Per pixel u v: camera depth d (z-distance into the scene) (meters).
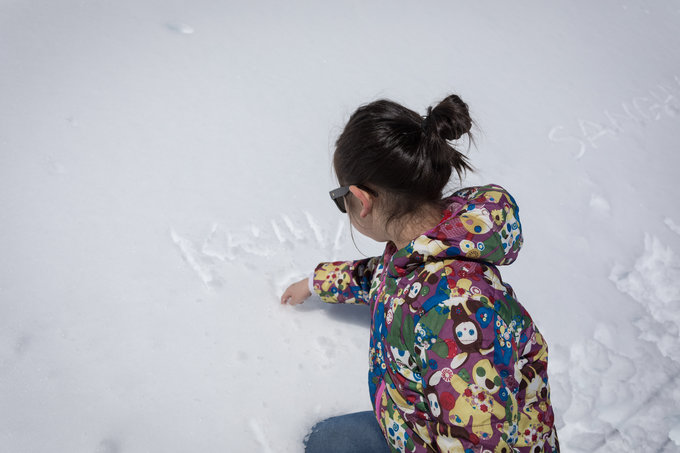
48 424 1.47
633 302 2.17
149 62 2.67
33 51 2.54
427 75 3.04
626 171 2.75
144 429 1.51
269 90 2.71
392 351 1.06
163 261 1.91
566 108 3.06
